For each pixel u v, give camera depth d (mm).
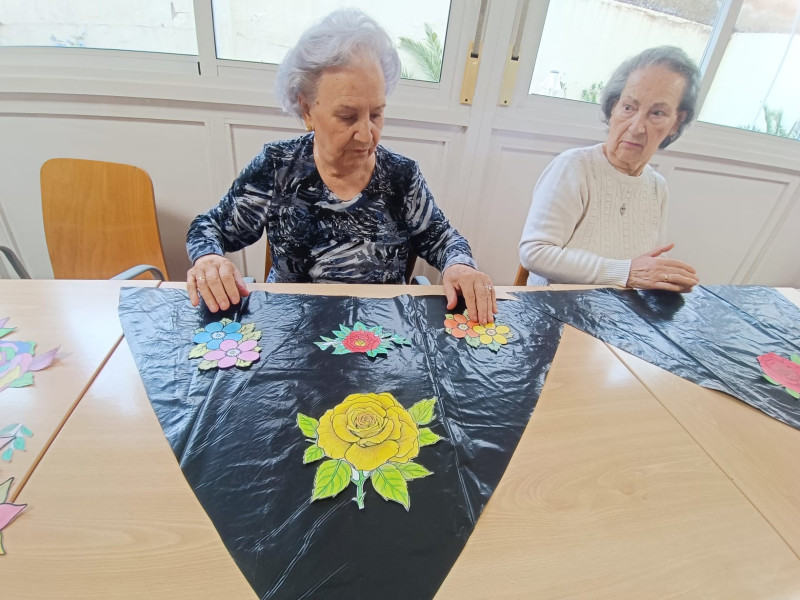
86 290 707
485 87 1449
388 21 1354
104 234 1296
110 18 1218
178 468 404
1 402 465
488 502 394
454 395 534
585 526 383
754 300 908
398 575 327
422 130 1506
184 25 1260
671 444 493
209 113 1360
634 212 1112
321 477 405
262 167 877
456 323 704
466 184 1633
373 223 920
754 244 2045
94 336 591
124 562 322
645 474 446
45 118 1297
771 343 737
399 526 365
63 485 378
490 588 324
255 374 541
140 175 1264
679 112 1028
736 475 458
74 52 1233
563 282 1031
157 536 342
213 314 669
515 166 1648
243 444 435
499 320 729
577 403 544
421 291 807
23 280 719
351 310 713
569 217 1065
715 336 749
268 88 1349
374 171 900
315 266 934
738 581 350
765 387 615
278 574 321
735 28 1506
